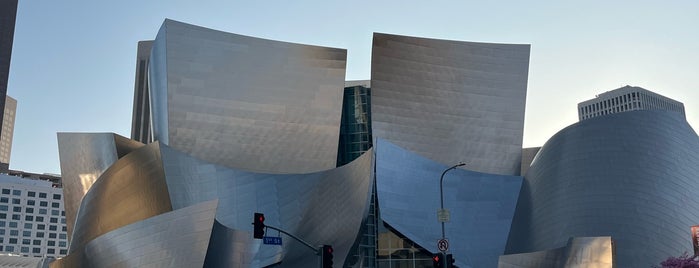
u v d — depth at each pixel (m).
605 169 38.56
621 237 35.44
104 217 40.00
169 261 30.97
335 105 52.03
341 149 53.56
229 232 33.06
